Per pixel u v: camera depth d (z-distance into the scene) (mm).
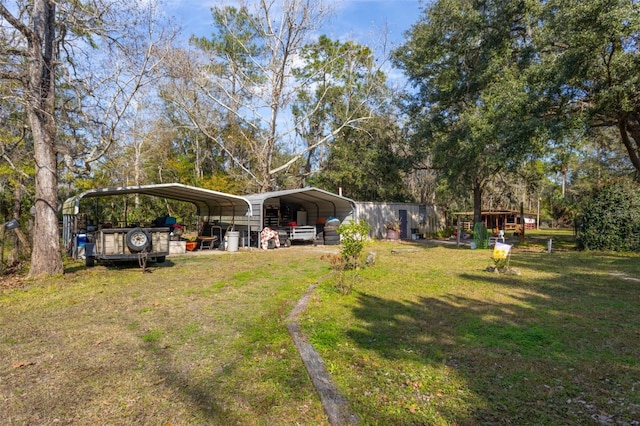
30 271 8805
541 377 3377
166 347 4277
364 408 2865
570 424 2641
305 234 17688
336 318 5246
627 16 9289
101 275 9023
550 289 7113
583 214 14883
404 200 28844
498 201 37719
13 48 8586
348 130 26047
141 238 9719
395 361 3742
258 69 23562
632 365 3623
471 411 2826
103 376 3545
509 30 14883
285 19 19938
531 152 12547
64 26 9508
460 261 11430
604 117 12633
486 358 3799
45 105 8867
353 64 23359
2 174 13406
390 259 12031
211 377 3504
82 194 11953
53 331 4855
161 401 3080
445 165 17375
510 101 12320
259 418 2805
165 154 24641
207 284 7914
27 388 3316
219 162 29641
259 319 5312
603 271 9195
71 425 2750
